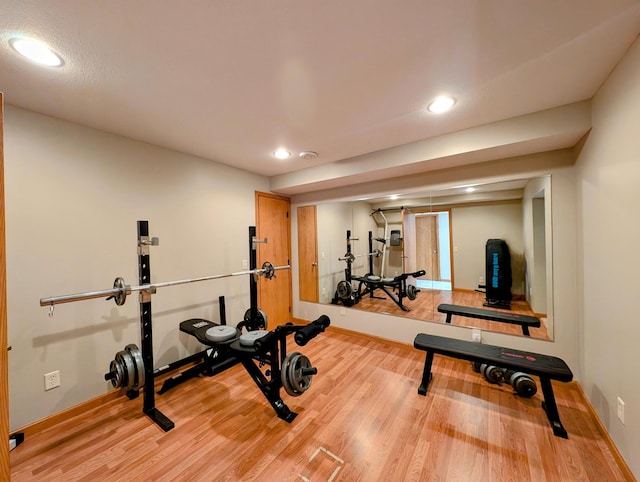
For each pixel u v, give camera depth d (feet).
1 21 3.45
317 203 12.67
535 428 5.82
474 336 8.79
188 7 3.34
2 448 3.26
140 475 4.85
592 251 5.97
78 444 5.61
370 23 3.67
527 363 6.12
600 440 5.41
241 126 7.02
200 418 6.41
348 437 5.69
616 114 4.76
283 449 5.39
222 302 9.64
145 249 6.74
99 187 7.07
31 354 5.96
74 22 3.52
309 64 4.58
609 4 3.43
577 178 6.82
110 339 7.23
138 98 5.57
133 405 7.00
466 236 9.37
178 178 8.89
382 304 11.05
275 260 12.78
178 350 8.82
